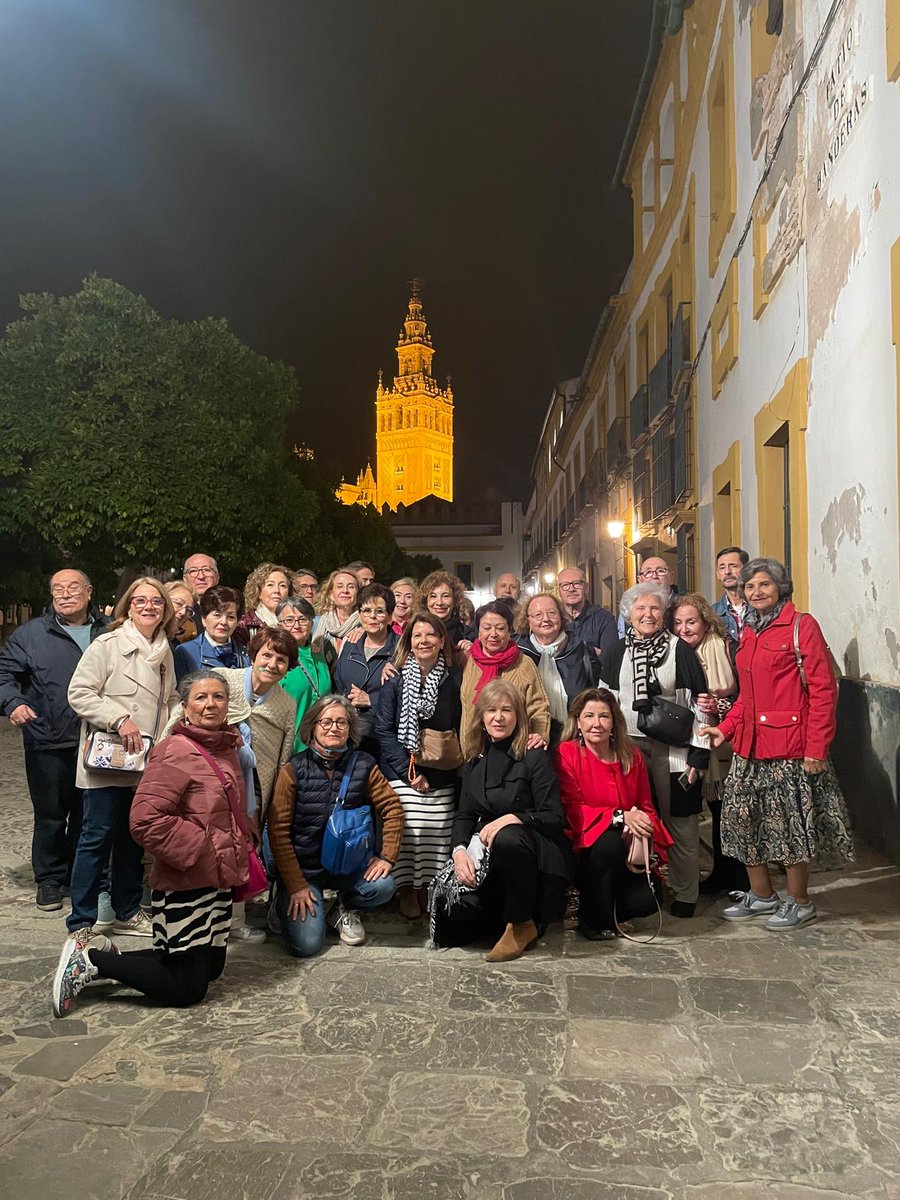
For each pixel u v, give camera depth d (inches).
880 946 159.8
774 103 302.0
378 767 182.2
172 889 137.6
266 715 175.3
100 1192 93.1
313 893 164.7
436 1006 139.0
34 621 199.2
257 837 166.6
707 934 169.5
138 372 553.9
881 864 203.9
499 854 160.4
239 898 147.7
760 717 168.9
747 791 171.5
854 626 232.8
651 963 155.9
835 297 242.1
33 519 545.3
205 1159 98.6
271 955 163.9
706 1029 129.0
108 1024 133.8
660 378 533.0
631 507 663.1
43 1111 108.8
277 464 614.9
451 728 185.3
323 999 142.3
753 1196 91.7
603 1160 97.7
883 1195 92.0
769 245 313.7
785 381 291.4
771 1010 134.9
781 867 206.4
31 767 193.9
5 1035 130.3
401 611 227.8
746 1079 114.7
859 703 224.7
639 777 173.8
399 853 175.8
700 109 431.8
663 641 184.4
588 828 170.4
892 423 201.5
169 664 183.6
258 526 598.2
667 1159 97.9
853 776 230.7
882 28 203.6
